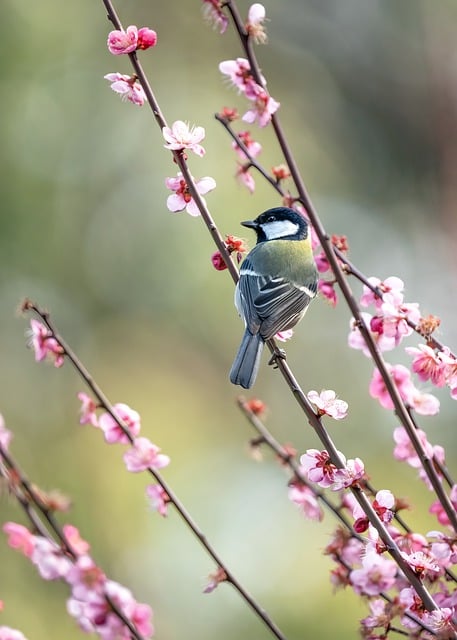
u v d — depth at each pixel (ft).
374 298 18.75
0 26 43.62
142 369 45.09
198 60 54.13
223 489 40.78
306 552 36.83
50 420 40.88
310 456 16.31
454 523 15.92
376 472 40.96
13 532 16.08
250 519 39.09
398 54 60.49
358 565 17.49
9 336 41.98
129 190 46.34
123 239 45.39
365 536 17.48
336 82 60.44
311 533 37.32
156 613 35.65
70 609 16.53
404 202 58.95
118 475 38.55
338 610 34.47
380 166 59.47
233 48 55.47
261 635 34.73
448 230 57.77
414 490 39.34
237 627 34.99
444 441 44.73
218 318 45.70
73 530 16.93
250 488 40.93
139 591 36.09
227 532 38.63
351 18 60.54
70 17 45.68
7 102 43.19
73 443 39.78
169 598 36.14
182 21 54.19
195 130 18.03
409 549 17.01
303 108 59.62
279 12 60.08
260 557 37.04
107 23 46.85
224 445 44.78
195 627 35.32
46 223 43.52
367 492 17.94
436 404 18.43
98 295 44.93
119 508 37.88
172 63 53.16
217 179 45.68
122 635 15.89
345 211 57.00
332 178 57.77
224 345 46.09
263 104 16.84
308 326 50.49
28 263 43.04
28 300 17.33
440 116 59.52
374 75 60.23
